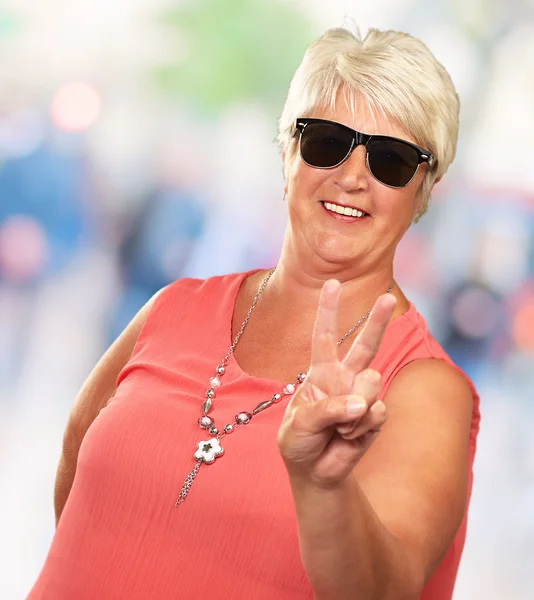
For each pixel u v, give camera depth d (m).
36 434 7.82
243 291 2.76
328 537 1.79
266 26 13.08
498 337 10.46
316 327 1.76
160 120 12.37
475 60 12.69
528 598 6.19
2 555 5.83
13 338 9.53
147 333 2.75
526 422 9.05
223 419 2.45
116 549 2.43
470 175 11.89
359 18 13.18
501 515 7.27
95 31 12.79
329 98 2.51
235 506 2.32
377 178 2.48
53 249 10.17
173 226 10.76
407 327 2.45
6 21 12.60
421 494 2.09
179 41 12.95
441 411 2.28
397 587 1.91
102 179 10.91
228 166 12.29
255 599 2.29
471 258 11.00
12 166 10.45
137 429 2.48
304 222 2.55
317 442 1.71
